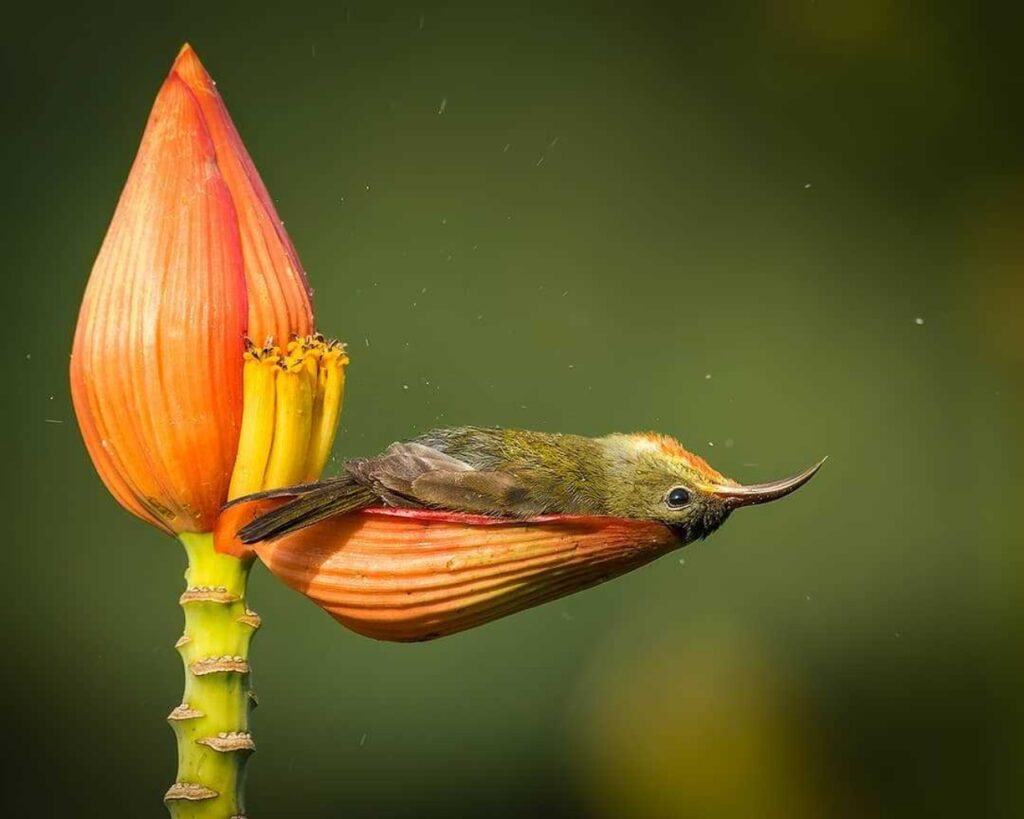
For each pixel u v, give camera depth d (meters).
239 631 2.37
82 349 2.38
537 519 2.38
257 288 2.38
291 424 2.38
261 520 2.37
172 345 2.37
